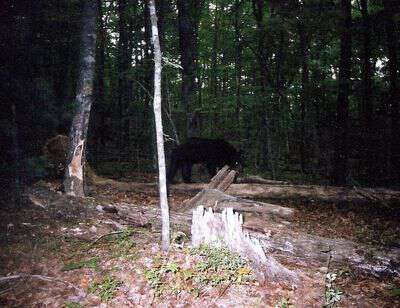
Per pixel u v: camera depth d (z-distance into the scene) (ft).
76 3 24.41
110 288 9.50
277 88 27.76
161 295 9.27
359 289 9.93
